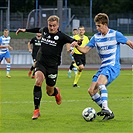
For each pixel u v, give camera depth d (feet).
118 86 159.12
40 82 87.15
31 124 82.58
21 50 286.87
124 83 170.81
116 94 133.18
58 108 103.09
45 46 89.30
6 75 196.13
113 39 85.20
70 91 141.08
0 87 151.43
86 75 211.00
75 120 86.89
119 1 438.40
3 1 397.80
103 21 84.74
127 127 79.97
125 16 335.47
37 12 313.94
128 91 142.31
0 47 182.70
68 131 76.18
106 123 83.56
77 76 156.56
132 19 334.44
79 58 155.33
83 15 332.19
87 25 329.72
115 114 93.86
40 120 86.79
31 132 75.46
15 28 318.86
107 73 84.33
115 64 85.46
